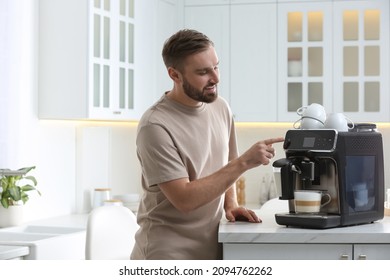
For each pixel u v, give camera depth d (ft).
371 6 19.30
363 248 9.27
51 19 16.88
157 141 9.66
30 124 16.74
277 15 19.72
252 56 19.88
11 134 16.08
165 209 9.95
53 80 16.87
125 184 20.31
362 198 10.08
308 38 19.67
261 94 19.86
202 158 10.01
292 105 19.79
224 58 20.02
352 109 19.47
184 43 9.61
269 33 19.79
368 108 19.42
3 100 15.93
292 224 9.76
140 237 10.32
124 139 20.21
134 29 18.22
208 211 9.97
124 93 17.88
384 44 19.30
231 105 19.99
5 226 15.66
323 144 9.86
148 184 9.82
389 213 11.35
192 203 9.45
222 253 10.17
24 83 16.53
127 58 17.98
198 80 9.62
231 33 19.95
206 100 9.73
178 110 9.97
